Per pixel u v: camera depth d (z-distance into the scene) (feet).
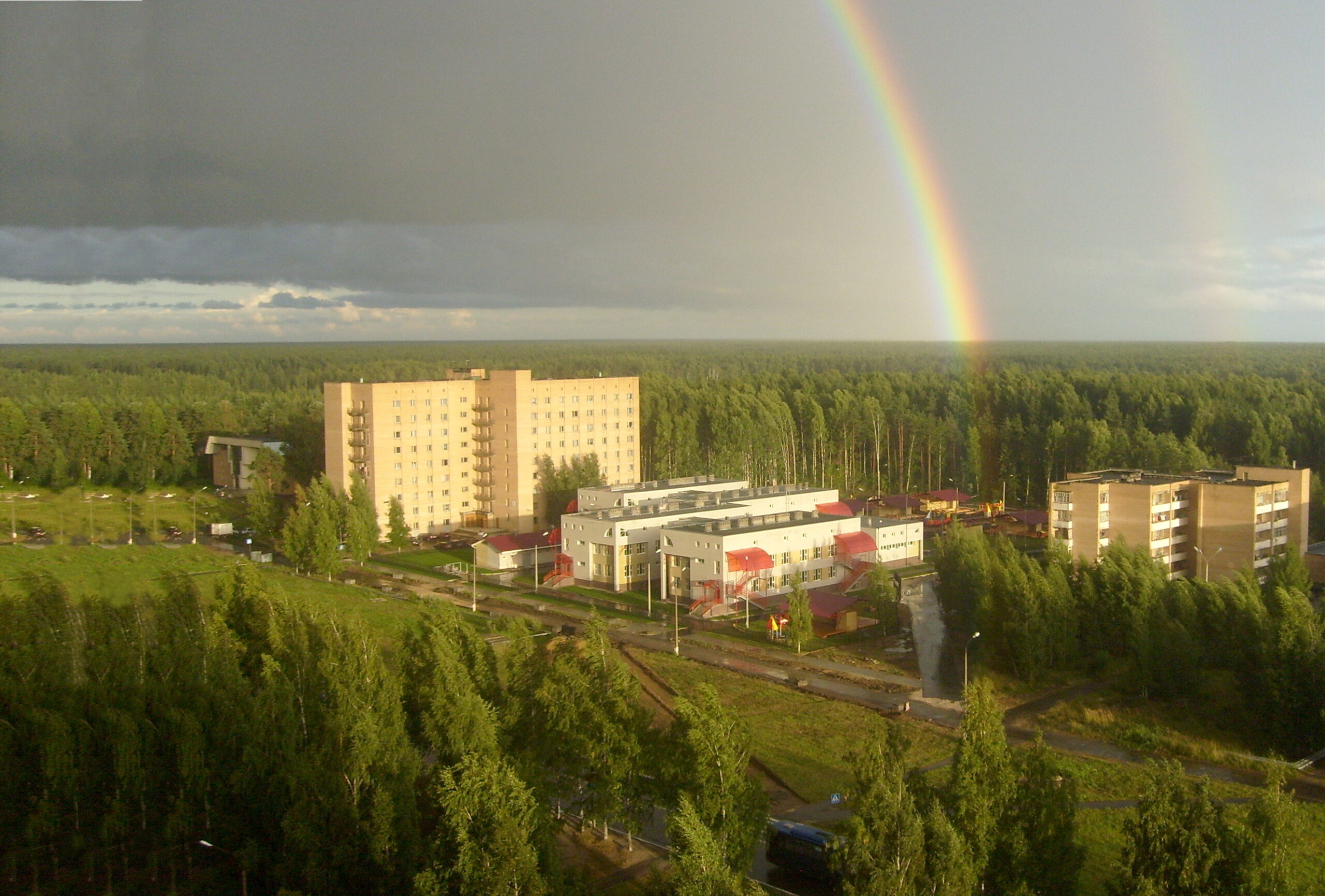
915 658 310.86
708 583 377.09
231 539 514.68
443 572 444.55
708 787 151.94
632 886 167.43
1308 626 235.81
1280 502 384.68
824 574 410.93
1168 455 539.70
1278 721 232.12
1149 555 326.65
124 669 203.62
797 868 173.37
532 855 132.77
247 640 244.63
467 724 173.47
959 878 132.26
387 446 526.16
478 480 557.74
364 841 150.82
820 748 233.14
